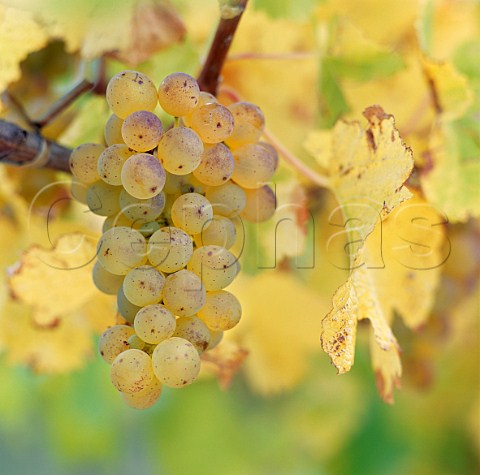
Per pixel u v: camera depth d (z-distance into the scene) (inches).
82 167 17.4
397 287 20.5
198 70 20.0
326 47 22.1
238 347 19.7
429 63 21.1
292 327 24.3
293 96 22.6
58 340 22.0
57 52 22.1
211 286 16.9
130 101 16.6
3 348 21.9
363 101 23.0
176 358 16.0
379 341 17.9
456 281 24.5
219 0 18.2
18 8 20.0
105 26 20.5
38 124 19.7
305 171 19.9
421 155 21.3
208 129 16.7
